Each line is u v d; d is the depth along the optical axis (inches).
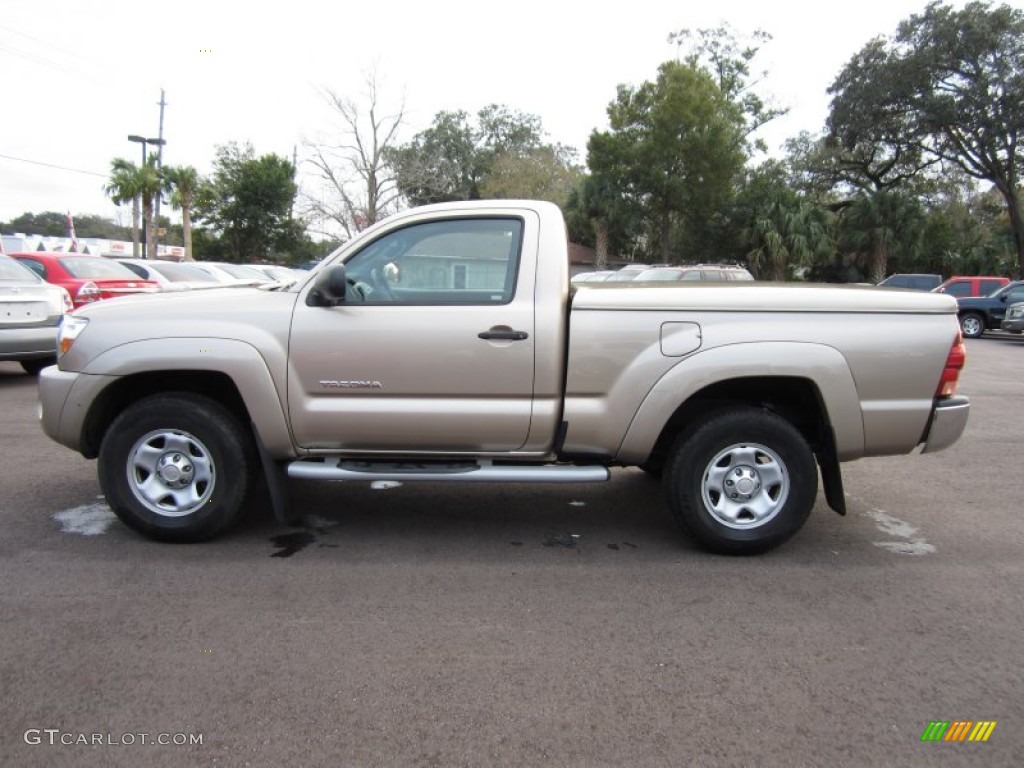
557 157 1951.3
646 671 118.1
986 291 883.4
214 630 128.6
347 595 143.6
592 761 96.4
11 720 103.0
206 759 95.7
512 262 160.4
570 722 104.6
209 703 107.3
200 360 158.6
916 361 157.3
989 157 1242.0
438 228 162.1
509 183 1852.9
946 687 114.7
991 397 400.5
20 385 376.5
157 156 1557.6
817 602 143.7
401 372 157.9
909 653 124.9
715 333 156.6
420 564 159.8
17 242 1612.9
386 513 193.3
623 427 159.2
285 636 127.1
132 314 162.9
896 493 220.1
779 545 169.2
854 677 117.3
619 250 1611.7
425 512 194.7
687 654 123.5
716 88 1354.6
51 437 167.8
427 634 128.8
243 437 166.2
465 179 2204.7
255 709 106.2
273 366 158.9
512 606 140.2
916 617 137.9
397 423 159.6
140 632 127.5
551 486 220.4
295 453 165.3
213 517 165.0
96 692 109.7
